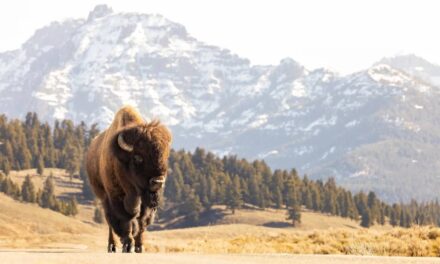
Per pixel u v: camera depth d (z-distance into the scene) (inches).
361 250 2684.5
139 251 1708.9
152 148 1526.8
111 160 1658.5
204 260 1211.9
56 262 1048.2
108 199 1718.8
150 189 1546.5
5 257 1084.5
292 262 1262.3
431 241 2751.0
